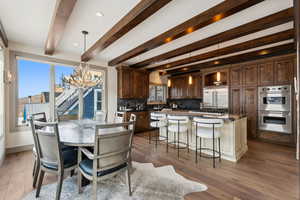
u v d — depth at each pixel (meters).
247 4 1.80
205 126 2.79
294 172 2.40
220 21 2.38
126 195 1.82
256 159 2.93
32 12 2.20
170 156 3.10
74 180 2.15
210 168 2.55
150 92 6.55
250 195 1.83
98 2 1.95
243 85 4.48
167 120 3.51
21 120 3.53
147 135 4.92
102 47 3.18
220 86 4.98
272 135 3.98
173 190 1.93
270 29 2.67
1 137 2.83
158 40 2.93
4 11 2.17
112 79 5.08
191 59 4.38
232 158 2.85
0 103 2.89
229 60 4.39
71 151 2.09
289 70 3.70
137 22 2.19
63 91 4.14
